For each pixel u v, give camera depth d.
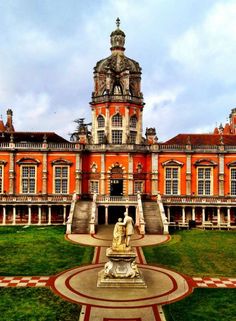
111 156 61.47
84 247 42.00
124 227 28.81
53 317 22.59
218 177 61.78
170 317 22.67
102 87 65.19
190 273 32.19
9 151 60.28
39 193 60.69
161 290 27.47
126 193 61.16
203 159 61.66
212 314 23.28
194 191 61.69
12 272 32.03
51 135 69.06
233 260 36.81
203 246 43.12
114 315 22.88
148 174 62.34
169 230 54.00
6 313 23.22
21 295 26.38
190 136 67.75
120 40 67.00
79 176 60.78
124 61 66.00
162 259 36.94
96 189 61.81
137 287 27.83
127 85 64.00
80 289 27.52
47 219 60.16
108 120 63.28
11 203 57.97
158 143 62.19
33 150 60.50
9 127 77.56
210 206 59.03
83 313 23.14
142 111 65.75
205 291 27.52
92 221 50.19
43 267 33.66
